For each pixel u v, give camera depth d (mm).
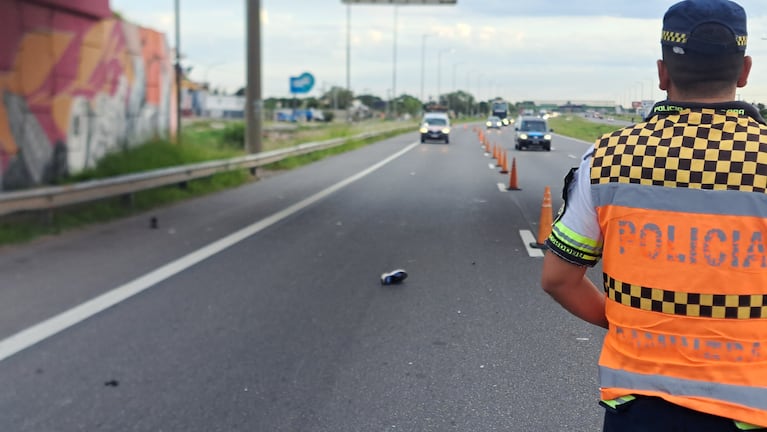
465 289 7516
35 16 15086
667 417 1856
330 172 22109
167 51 23172
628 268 1894
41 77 15406
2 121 13969
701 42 1849
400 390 4793
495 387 4852
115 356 5414
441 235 10852
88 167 17375
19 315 6449
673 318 1850
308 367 5207
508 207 14234
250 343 5730
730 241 1798
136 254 9219
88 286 7512
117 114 19422
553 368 5207
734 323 1812
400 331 6062
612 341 1984
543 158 31203
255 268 8461
